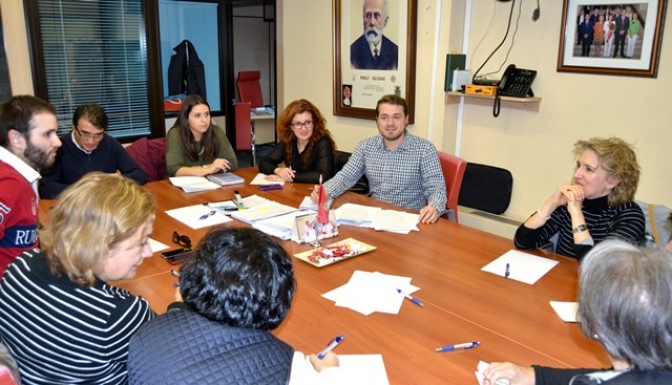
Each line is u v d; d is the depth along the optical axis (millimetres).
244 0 5941
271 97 8172
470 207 3697
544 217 2043
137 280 1777
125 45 4496
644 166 2969
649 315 784
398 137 2922
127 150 3580
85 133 2953
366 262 1960
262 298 951
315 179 3164
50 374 1123
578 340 1425
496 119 3568
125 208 1125
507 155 3561
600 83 3045
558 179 3332
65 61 4227
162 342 938
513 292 1715
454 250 2084
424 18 3619
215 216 2465
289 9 4621
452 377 1259
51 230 1125
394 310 1589
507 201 3520
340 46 4180
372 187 3072
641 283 804
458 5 3496
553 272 1871
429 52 3643
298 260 1973
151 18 4535
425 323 1516
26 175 1893
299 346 1394
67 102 4316
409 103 3797
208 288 950
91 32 4301
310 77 4582
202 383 877
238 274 948
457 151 3838
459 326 1499
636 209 1947
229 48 6047
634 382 811
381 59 3910
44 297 1101
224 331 944
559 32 3156
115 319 1106
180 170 3270
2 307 1143
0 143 1913
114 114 4578
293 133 3348
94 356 1096
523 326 1500
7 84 3949
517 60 3377
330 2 4230
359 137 4289
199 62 5812
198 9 5781
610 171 1905
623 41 2902
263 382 897
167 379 887
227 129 6250
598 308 837
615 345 824
